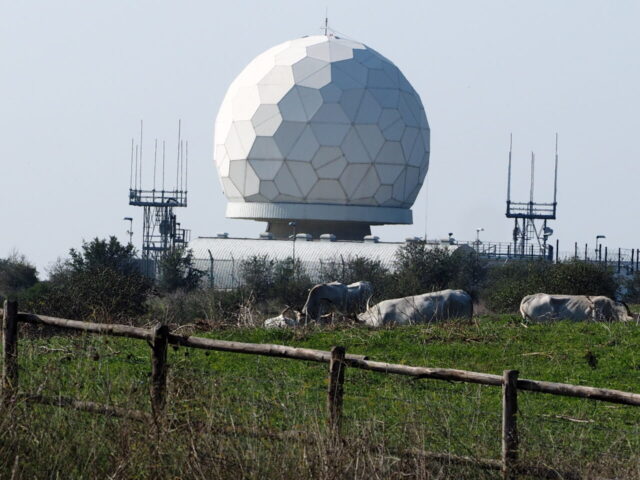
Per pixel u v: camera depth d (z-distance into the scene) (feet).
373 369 115.85
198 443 108.17
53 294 327.47
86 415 119.14
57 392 125.90
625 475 107.14
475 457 109.70
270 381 140.77
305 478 104.06
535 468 108.17
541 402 153.89
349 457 105.50
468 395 153.48
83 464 108.99
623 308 248.52
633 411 149.69
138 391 120.06
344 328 232.53
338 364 115.14
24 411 116.37
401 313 254.27
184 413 113.29
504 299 385.91
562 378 175.22
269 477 104.68
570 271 377.30
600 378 174.81
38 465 108.78
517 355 193.57
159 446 107.65
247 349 121.19
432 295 257.34
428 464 108.58
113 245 515.91
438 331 217.56
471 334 212.84
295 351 118.62
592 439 127.24
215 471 105.19
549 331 217.15
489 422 132.67
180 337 124.77
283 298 526.57
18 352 144.05
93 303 314.35
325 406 137.28
